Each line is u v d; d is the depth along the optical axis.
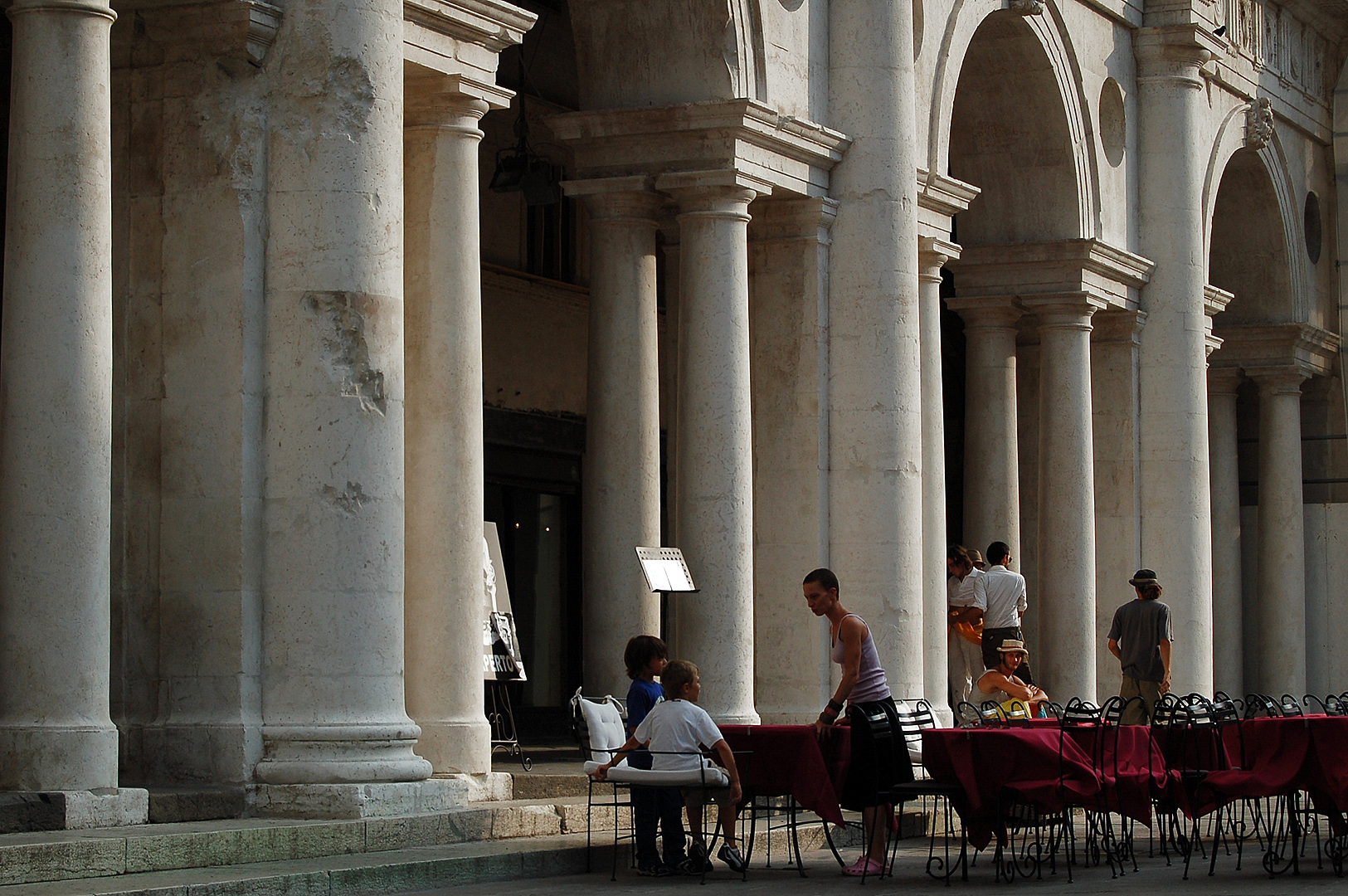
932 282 27.44
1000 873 17.30
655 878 16.66
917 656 24.83
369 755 16.55
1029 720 20.33
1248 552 44.00
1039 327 32.75
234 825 15.35
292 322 16.88
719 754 16.61
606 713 18.55
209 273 17.09
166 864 14.37
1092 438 32.88
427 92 18.97
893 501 24.78
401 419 17.12
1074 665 32.19
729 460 23.31
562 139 24.14
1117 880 17.44
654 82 23.84
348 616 16.64
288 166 17.00
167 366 17.19
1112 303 33.69
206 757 16.59
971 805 17.14
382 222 17.05
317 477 16.70
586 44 24.16
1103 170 33.41
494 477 32.91
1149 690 24.84
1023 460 35.22
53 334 15.35
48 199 15.44
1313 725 18.00
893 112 25.19
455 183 19.06
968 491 32.91
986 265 32.69
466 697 18.55
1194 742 19.72
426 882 15.23
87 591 15.35
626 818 18.75
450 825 16.77
